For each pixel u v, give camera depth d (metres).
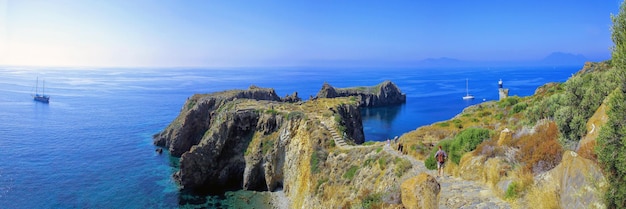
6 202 61.91
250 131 78.44
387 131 129.25
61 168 82.62
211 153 74.12
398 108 192.88
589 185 14.03
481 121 57.69
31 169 81.31
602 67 54.97
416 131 55.47
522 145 23.02
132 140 113.62
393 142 51.31
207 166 73.19
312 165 56.94
